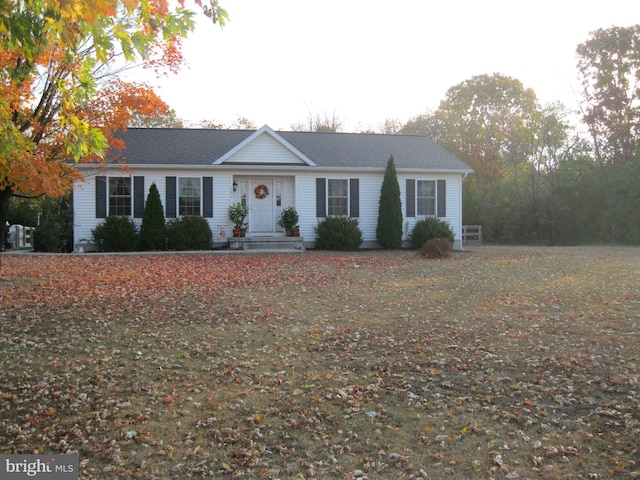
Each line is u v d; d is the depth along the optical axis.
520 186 32.19
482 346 7.12
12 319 8.69
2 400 5.50
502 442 4.55
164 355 6.96
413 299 10.58
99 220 20.16
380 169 22.03
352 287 12.07
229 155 20.77
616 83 31.75
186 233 20.11
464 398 5.45
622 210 28.22
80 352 7.04
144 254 18.73
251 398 5.55
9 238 23.58
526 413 5.08
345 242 21.16
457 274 14.09
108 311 9.33
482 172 43.16
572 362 6.36
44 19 4.95
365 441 4.63
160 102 14.33
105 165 18.17
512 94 45.94
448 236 22.03
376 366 6.45
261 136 21.27
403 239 22.53
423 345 7.25
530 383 5.79
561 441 4.54
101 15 4.77
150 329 8.20
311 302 10.34
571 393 5.48
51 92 11.48
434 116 47.31
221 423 4.99
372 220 22.44
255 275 13.79
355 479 4.05
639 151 28.72
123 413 5.20
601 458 4.26
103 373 6.26
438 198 22.80
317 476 4.10
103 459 4.39
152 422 5.02
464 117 47.34
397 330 8.09
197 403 5.43
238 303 10.16
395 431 4.79
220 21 5.71
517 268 15.27
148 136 22.48
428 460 4.31
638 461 4.18
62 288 11.49
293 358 6.83
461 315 9.02
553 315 8.80
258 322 8.70
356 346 7.29
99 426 4.94
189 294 11.02
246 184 21.78
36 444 4.63
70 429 4.88
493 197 33.31
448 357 6.71
